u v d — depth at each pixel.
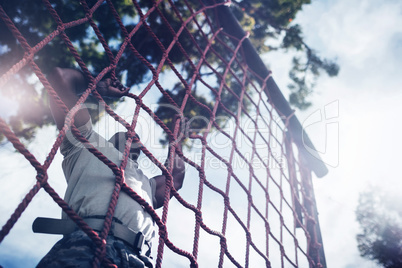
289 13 9.22
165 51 2.31
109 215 1.27
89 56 7.11
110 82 1.71
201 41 8.63
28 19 6.61
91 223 1.36
